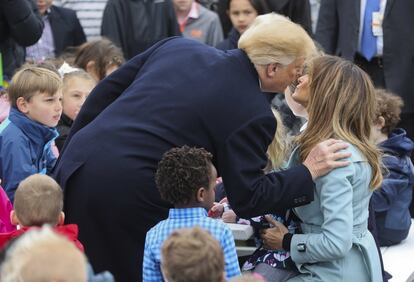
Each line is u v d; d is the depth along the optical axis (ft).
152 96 18.52
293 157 19.17
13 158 21.97
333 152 18.12
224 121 17.95
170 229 17.16
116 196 18.07
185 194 17.06
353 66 18.81
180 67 18.71
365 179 18.48
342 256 18.12
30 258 11.98
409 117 35.24
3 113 25.58
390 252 24.70
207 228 17.02
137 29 38.42
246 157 17.89
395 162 24.85
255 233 20.24
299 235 18.71
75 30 39.01
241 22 32.76
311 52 18.75
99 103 20.02
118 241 18.31
